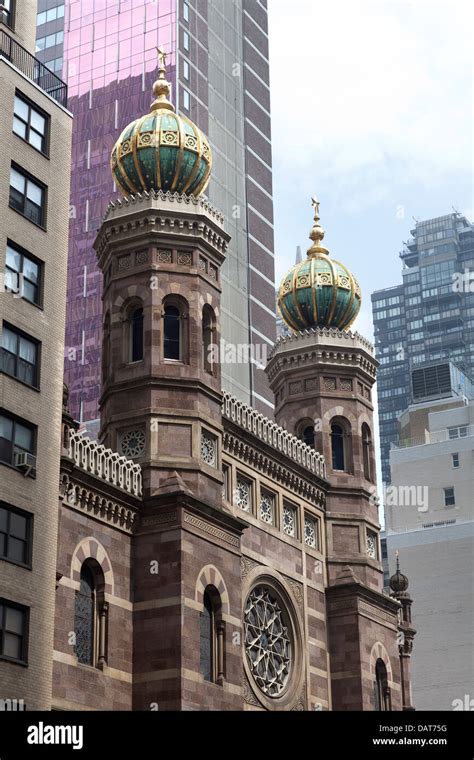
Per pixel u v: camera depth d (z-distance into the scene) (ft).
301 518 178.09
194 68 376.27
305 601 173.47
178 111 359.87
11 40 143.43
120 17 378.53
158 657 140.97
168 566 144.66
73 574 137.08
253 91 414.62
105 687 136.98
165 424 153.58
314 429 189.88
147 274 160.15
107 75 371.35
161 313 158.51
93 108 368.48
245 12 421.59
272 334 395.14
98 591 141.08
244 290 384.88
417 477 323.57
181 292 160.35
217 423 158.81
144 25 373.81
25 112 139.13
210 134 379.55
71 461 137.39
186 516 147.23
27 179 137.28
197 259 162.50
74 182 362.94
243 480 168.45
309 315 196.54
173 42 368.07
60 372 135.44
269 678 163.02
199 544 148.15
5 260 130.72
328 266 198.18
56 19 388.78
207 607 149.28
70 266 355.36
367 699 172.86
